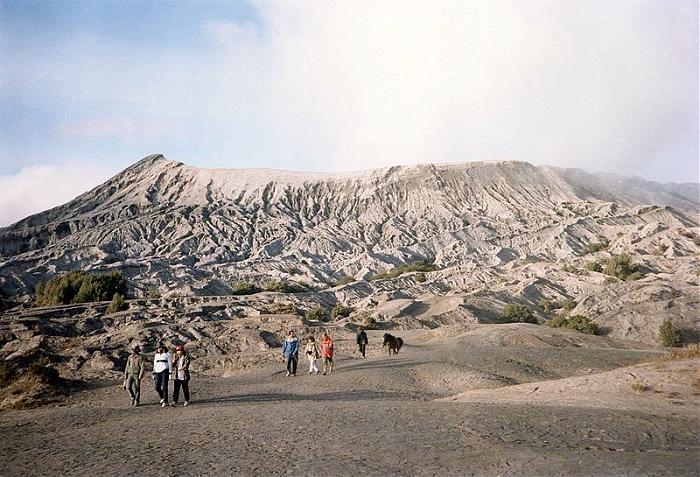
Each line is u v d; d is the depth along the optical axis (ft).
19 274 452.76
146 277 487.61
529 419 49.01
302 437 46.85
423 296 395.14
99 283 319.47
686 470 32.22
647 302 243.60
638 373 68.74
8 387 105.29
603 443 39.73
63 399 94.68
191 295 377.71
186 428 55.31
